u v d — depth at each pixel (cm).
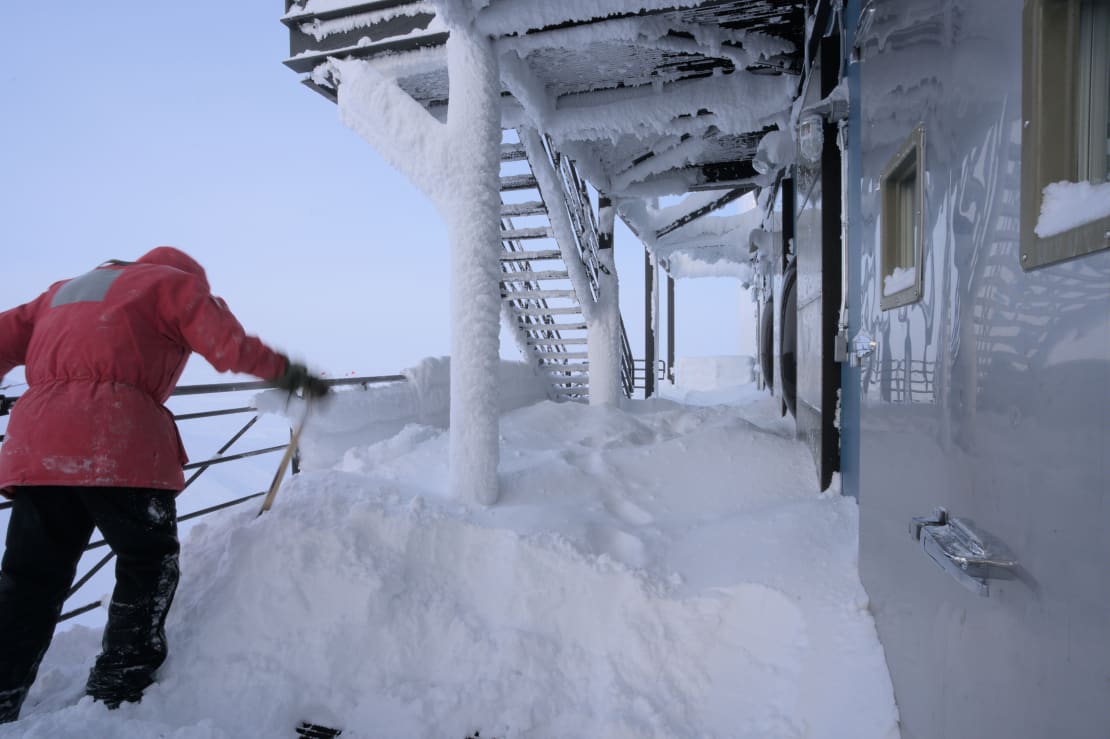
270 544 231
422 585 232
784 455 347
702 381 1839
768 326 834
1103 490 61
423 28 375
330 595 218
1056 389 70
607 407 608
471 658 204
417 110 325
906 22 134
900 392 143
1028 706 78
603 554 239
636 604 216
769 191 757
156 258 212
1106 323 60
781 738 163
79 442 171
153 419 184
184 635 206
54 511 177
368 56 401
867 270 184
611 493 321
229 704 186
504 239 724
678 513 302
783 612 198
